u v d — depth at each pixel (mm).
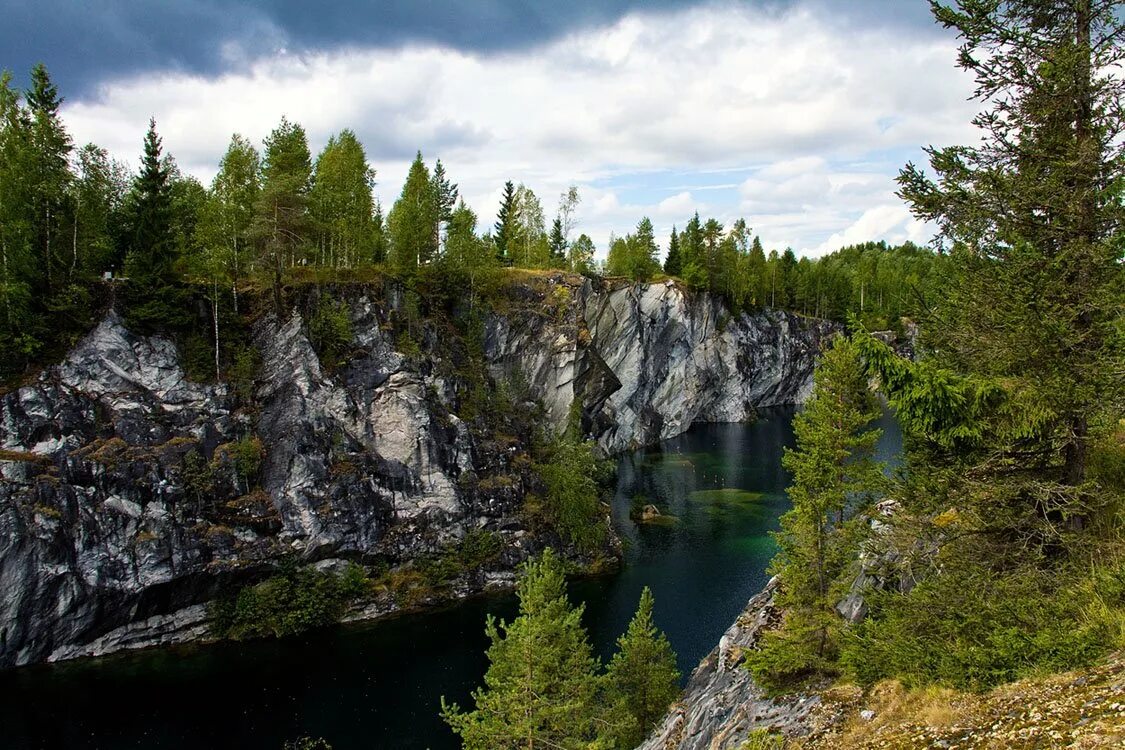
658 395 121625
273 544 51594
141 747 35875
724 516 72812
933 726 12625
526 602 27703
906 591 20172
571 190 111812
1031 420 14922
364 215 71812
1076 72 14352
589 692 27297
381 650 46781
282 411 55438
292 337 57438
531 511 62656
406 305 65250
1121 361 14203
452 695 40844
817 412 22500
